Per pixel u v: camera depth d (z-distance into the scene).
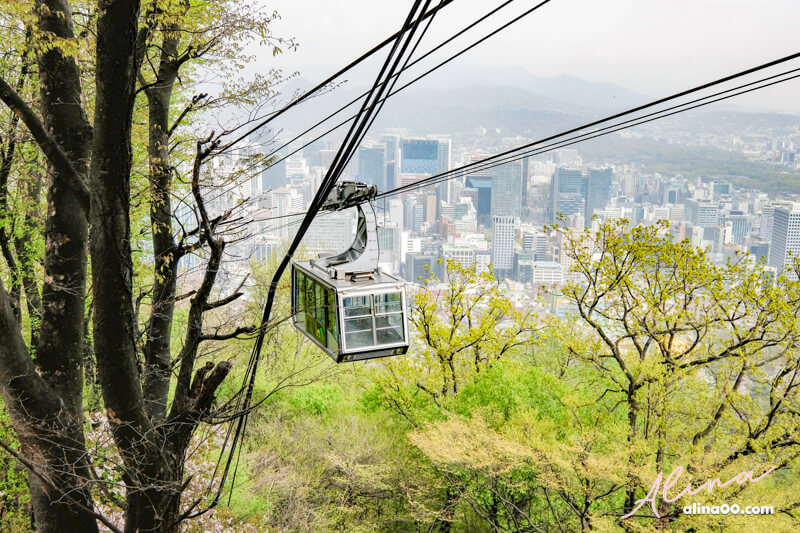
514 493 22.66
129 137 9.36
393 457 25.16
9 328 9.25
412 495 23.89
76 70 10.77
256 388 27.20
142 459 9.95
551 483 18.84
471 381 25.44
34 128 9.45
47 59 10.44
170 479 10.38
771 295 19.33
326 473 25.02
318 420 28.06
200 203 9.40
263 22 11.76
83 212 10.52
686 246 21.20
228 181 10.77
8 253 16.41
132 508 10.15
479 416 20.94
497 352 27.27
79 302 10.52
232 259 11.25
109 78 8.95
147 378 12.33
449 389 27.06
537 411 20.95
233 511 18.62
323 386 31.81
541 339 25.67
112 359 9.62
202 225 9.83
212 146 9.25
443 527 24.03
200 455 17.42
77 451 9.84
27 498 15.69
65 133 10.53
